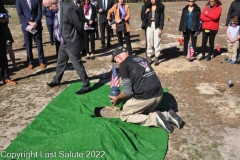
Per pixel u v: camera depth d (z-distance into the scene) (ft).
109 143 12.37
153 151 12.42
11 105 17.31
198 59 26.45
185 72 23.15
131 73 13.75
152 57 27.76
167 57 27.63
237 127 14.71
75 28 17.75
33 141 13.00
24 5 22.72
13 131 14.33
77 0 25.96
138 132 13.87
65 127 14.35
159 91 13.99
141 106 14.07
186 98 18.16
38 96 18.62
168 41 34.65
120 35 26.78
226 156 12.34
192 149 12.82
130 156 11.96
